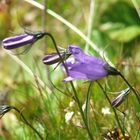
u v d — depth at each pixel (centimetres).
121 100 35
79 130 43
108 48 61
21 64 54
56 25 68
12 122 50
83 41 62
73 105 44
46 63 35
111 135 40
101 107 45
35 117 45
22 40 35
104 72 34
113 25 68
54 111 46
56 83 54
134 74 49
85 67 34
